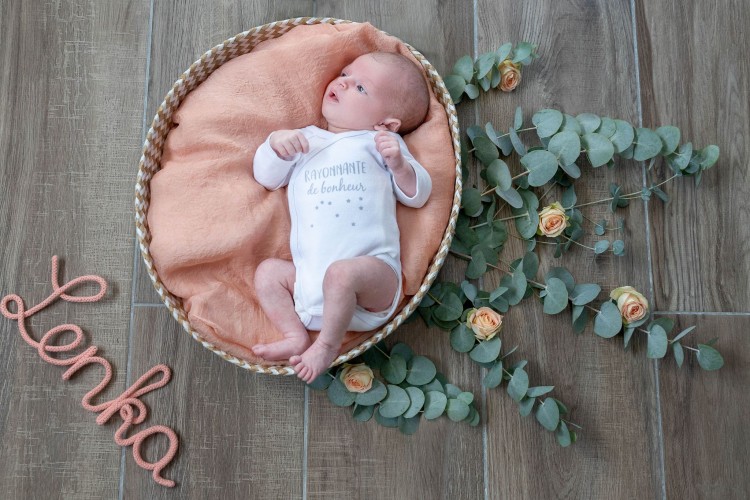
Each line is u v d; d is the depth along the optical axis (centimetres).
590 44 115
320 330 100
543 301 108
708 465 108
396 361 104
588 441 108
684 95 115
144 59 111
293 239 101
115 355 105
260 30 106
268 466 104
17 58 109
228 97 103
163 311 106
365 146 101
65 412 104
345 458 105
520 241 110
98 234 107
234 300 101
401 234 103
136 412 104
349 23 106
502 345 108
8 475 102
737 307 112
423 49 113
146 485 103
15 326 105
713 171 114
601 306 108
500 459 106
